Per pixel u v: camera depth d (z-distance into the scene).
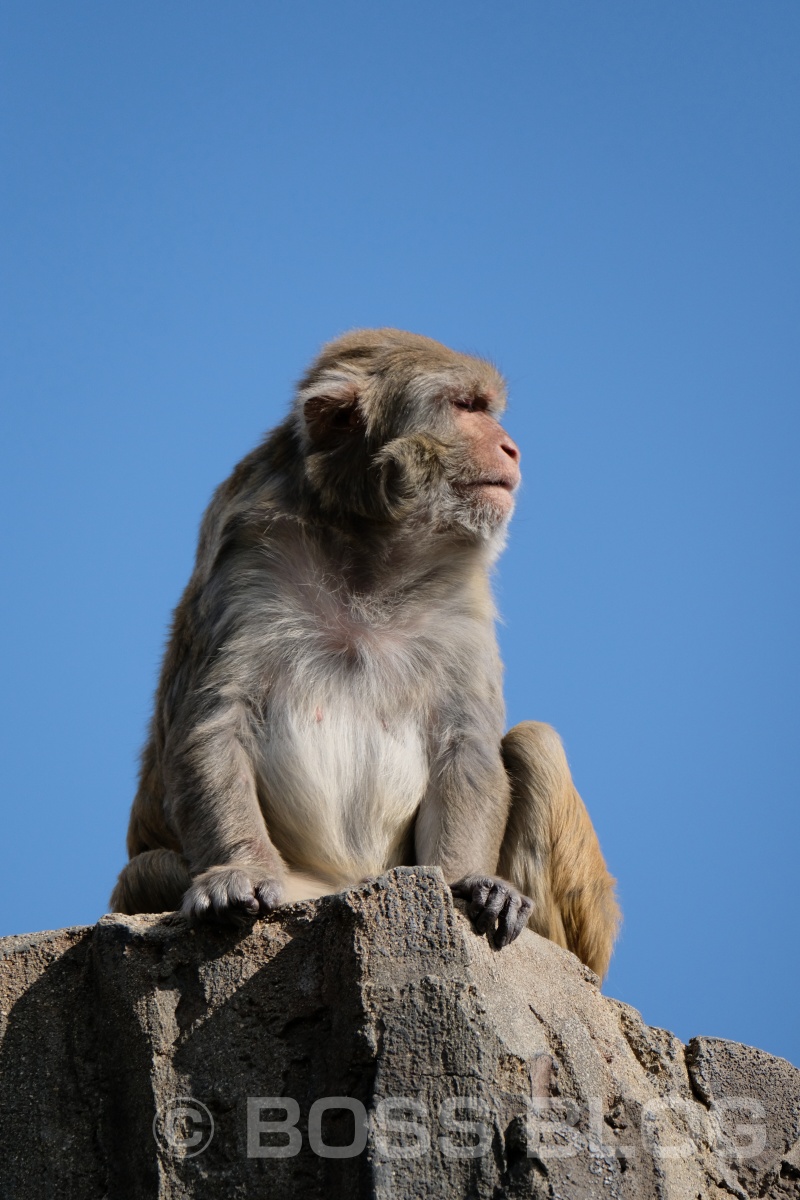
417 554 30.50
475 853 28.70
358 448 30.61
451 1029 20.94
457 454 30.97
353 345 32.62
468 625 30.38
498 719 30.33
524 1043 21.98
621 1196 21.41
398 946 21.53
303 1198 20.95
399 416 30.92
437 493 30.56
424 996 21.08
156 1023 22.16
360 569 30.44
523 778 30.66
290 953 22.41
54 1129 22.25
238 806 27.56
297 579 30.02
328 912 22.31
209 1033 22.11
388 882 21.88
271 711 29.11
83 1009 22.89
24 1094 22.48
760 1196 24.16
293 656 29.44
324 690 29.41
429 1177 20.31
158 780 32.50
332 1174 20.88
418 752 29.48
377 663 29.67
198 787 27.72
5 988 23.03
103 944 22.72
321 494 30.30
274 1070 21.80
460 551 30.77
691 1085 24.84
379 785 28.84
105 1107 22.31
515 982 23.19
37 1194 21.95
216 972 22.42
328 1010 21.91
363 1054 20.89
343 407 30.72
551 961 24.39
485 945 23.05
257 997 22.23
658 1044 24.89
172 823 29.02
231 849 27.12
